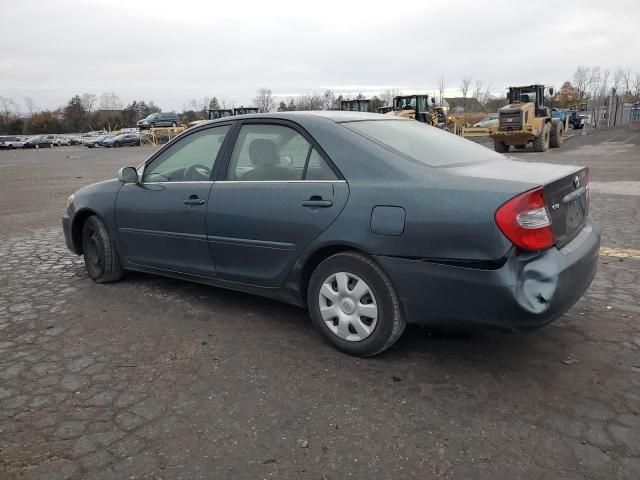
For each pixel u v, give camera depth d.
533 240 2.92
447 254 3.05
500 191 2.96
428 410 2.92
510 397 3.03
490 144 31.38
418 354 3.57
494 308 2.97
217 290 5.02
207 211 4.17
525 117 23.41
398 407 2.96
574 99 67.94
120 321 4.32
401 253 3.20
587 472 2.41
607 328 3.90
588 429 2.72
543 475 2.40
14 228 8.63
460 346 3.67
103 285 5.29
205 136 4.43
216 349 3.75
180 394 3.15
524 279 2.94
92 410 3.01
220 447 2.65
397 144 3.62
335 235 3.45
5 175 21.19
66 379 3.37
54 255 6.62
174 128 53.47
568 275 3.08
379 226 3.26
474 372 3.32
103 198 5.11
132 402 3.08
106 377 3.38
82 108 105.88
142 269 4.99
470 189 3.04
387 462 2.51
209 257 4.27
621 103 49.72
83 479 2.44
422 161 3.42
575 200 3.49
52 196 13.23
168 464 2.53
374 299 3.38
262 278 3.95
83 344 3.89
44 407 3.05
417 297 3.20
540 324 2.97
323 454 2.58
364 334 3.46
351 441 2.67
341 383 3.23
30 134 98.06
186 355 3.66
